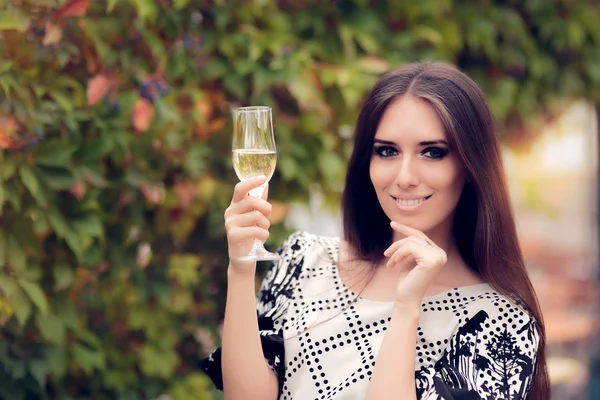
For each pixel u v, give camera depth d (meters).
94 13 2.54
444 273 2.12
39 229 2.32
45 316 2.44
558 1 3.84
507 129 3.92
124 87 2.59
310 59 2.95
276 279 2.26
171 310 2.82
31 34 2.32
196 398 2.85
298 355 2.08
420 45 3.40
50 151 2.34
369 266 2.19
